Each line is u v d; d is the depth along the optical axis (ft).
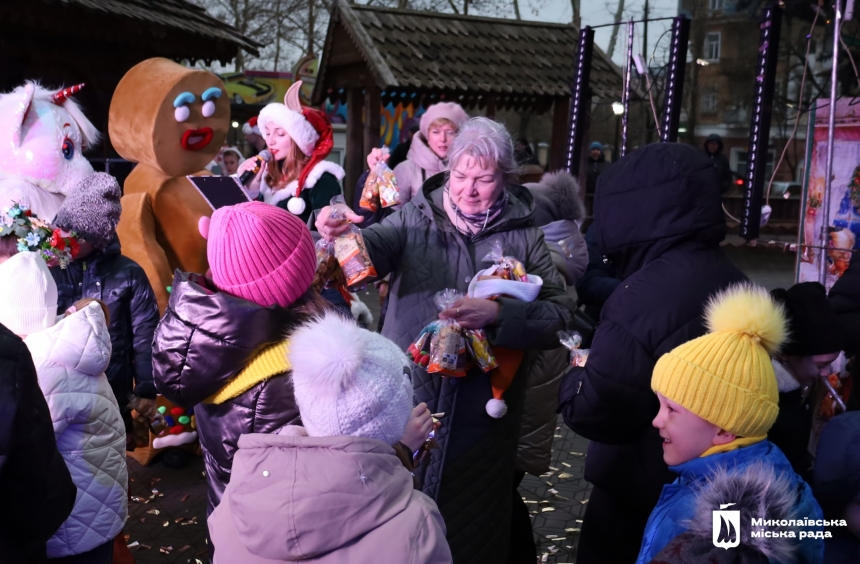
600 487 7.57
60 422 6.93
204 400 5.91
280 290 5.91
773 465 5.14
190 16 25.46
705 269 6.90
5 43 19.47
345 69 33.32
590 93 33.30
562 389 7.41
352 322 5.16
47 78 20.92
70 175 12.03
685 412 5.56
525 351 8.43
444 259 8.49
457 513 8.38
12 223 8.95
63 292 10.32
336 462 4.48
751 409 5.37
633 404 6.88
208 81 13.91
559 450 14.98
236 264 5.82
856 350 9.55
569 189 12.31
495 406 8.21
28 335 7.00
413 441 5.39
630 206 7.14
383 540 4.46
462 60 32.14
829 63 57.67
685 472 5.59
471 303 7.79
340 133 54.44
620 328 6.88
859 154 14.12
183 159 13.80
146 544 11.16
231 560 4.72
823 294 7.23
